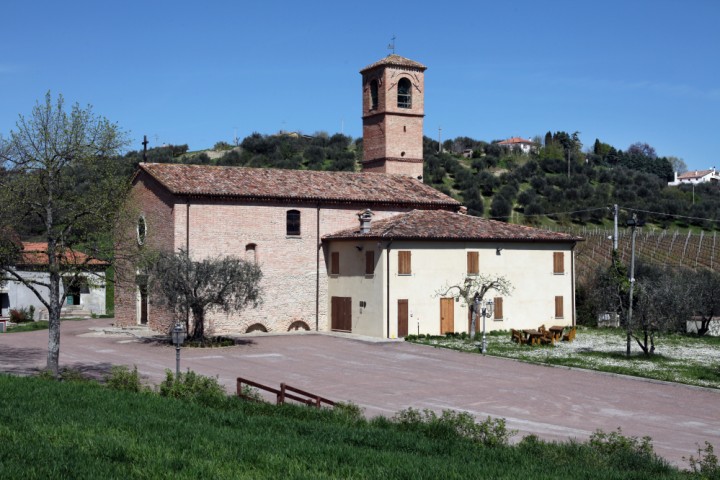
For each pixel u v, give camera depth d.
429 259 45.00
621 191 103.75
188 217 44.16
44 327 50.66
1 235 28.19
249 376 30.58
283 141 116.12
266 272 46.53
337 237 46.84
